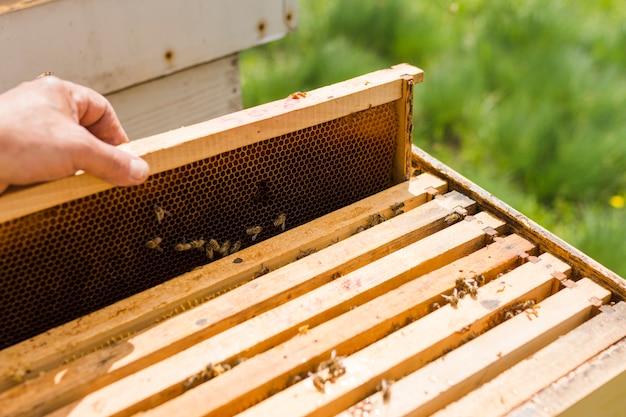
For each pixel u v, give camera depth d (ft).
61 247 1.78
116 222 1.83
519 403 1.61
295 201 2.09
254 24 2.94
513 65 5.62
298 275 1.83
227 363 1.66
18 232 1.70
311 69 5.43
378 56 6.13
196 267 1.91
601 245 3.81
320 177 2.08
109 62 2.56
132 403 1.57
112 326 1.71
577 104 5.10
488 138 4.85
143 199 1.84
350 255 1.89
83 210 1.77
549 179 4.49
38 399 1.57
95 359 1.64
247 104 5.07
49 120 1.63
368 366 1.64
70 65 2.46
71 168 1.64
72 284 1.84
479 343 1.71
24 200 1.63
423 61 6.03
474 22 6.69
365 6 6.30
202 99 2.93
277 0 2.97
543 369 1.67
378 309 1.76
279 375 1.63
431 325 1.73
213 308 1.75
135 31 2.58
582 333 1.75
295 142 1.98
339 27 6.31
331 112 1.96
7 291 1.76
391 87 2.02
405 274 1.86
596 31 6.15
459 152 5.07
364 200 2.08
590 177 4.46
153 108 2.79
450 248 1.92
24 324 1.82
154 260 1.93
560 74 5.34
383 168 2.17
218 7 2.79
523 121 4.82
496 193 4.21
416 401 1.59
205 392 1.59
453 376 1.64
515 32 6.15
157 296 1.78
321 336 1.70
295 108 1.90
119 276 1.90
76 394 1.61
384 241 1.93
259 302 1.77
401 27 6.19
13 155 1.58
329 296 1.79
